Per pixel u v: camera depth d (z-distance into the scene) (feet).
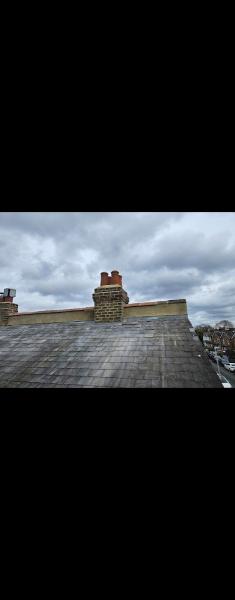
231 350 154.71
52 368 14.82
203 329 176.76
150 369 13.15
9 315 27.50
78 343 18.33
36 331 23.00
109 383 12.06
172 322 19.65
